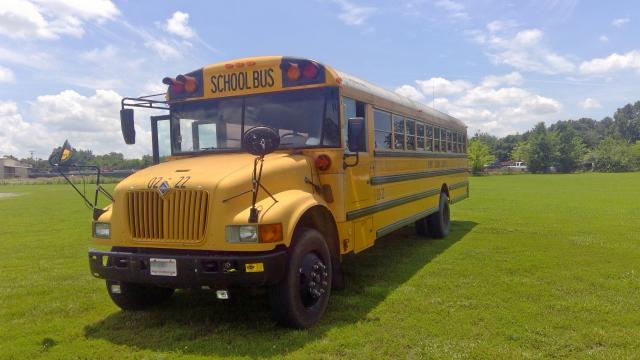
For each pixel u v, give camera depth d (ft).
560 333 16.08
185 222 15.56
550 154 254.47
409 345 15.20
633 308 18.63
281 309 16.08
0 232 44.27
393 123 26.17
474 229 40.16
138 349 15.40
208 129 20.52
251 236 15.01
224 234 15.23
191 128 20.89
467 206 60.59
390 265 26.55
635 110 471.21
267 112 19.65
